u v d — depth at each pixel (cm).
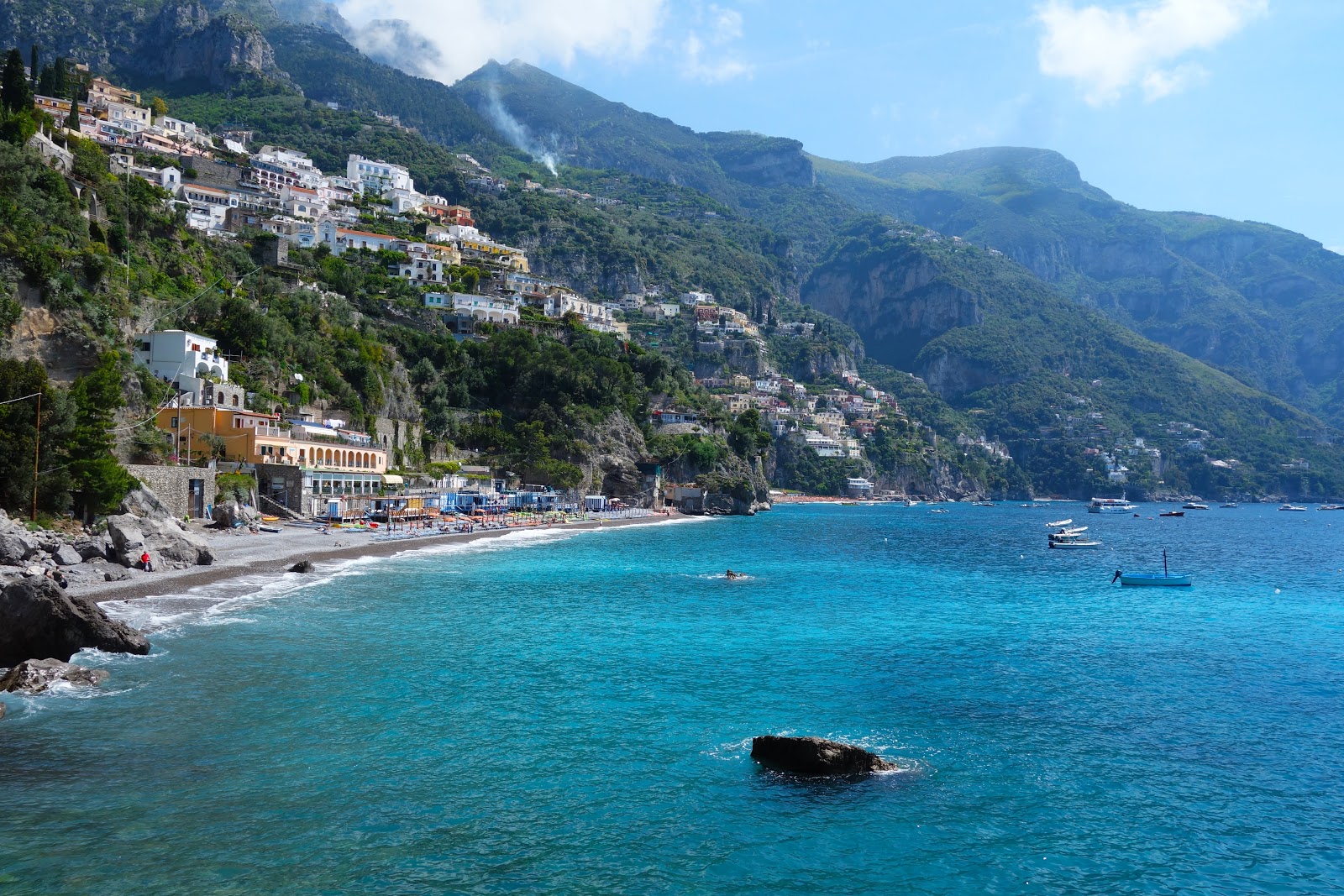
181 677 4106
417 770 3148
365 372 15150
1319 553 14462
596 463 19138
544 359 19375
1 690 3781
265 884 2353
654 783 3138
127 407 9538
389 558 9256
